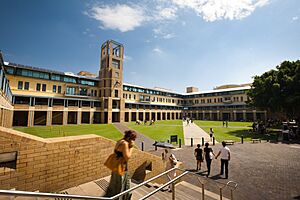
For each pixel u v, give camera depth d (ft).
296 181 26.27
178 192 19.97
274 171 31.24
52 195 6.46
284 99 79.56
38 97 115.65
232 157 41.63
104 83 159.94
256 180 26.89
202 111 237.45
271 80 85.40
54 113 135.54
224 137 76.23
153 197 16.35
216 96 230.48
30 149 11.60
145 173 22.08
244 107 193.06
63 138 14.15
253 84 100.48
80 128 102.89
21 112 118.52
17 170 10.91
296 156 42.52
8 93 74.64
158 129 105.81
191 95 261.24
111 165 10.22
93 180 15.15
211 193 20.77
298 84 74.90
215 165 35.76
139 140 67.46
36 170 11.80
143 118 193.26
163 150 51.65
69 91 140.56
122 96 169.37
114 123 151.12
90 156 15.12
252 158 40.68
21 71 114.73
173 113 242.17
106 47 166.91
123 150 10.17
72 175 13.79
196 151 33.65
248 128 110.22
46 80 126.82
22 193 5.81
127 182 10.70
